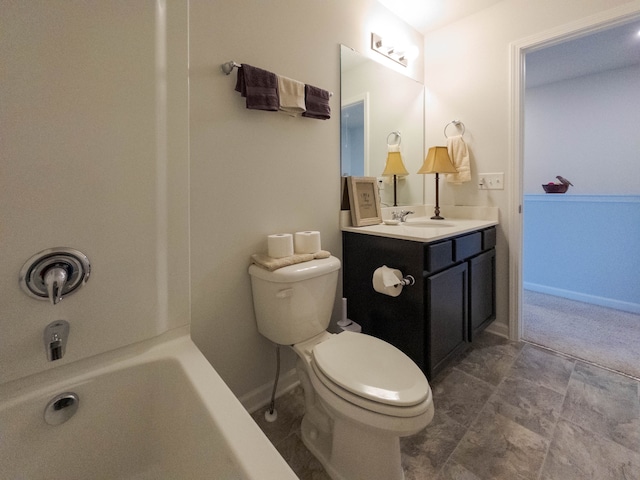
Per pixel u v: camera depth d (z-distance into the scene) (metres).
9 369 0.69
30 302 0.70
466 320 1.74
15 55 0.64
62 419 0.74
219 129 1.24
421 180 2.36
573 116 2.91
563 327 2.19
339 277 1.78
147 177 0.85
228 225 1.29
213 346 1.29
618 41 2.22
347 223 1.78
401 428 0.85
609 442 1.18
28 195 0.68
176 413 0.82
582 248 2.68
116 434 0.82
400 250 1.48
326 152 1.65
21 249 0.68
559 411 1.35
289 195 1.50
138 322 0.87
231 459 0.56
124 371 0.82
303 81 1.51
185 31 0.91
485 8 2.00
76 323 0.77
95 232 0.77
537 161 3.13
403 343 1.50
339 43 1.69
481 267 1.87
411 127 2.24
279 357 1.37
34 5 0.66
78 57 0.72
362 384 0.92
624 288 2.48
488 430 1.25
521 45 1.86
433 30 2.25
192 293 1.22
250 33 1.30
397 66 2.10
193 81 1.16
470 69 2.09
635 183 2.64
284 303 1.22
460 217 2.20
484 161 2.07
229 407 0.68
